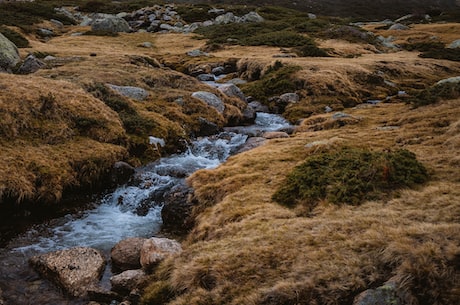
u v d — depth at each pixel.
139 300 9.48
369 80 39.78
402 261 7.49
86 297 10.13
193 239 12.73
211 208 14.23
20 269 11.33
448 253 7.31
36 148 16.70
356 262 7.91
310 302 7.41
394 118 23.81
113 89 26.23
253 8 90.50
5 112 17.23
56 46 51.28
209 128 26.50
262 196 13.82
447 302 6.70
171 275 9.66
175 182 17.98
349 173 12.84
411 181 12.14
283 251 9.12
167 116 25.56
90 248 11.98
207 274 9.04
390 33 74.44
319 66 40.81
